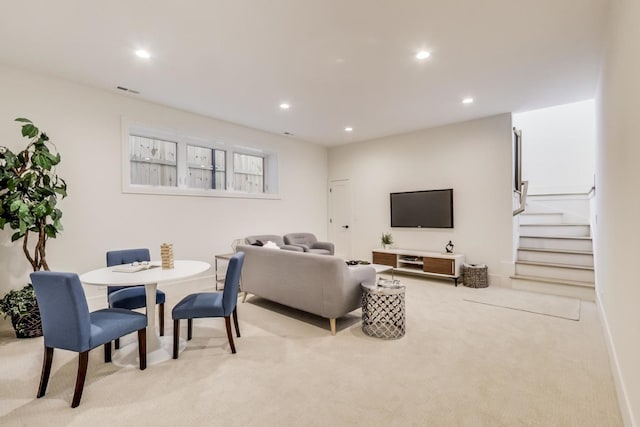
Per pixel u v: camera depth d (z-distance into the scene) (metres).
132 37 2.74
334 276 3.02
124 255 3.20
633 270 1.60
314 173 6.95
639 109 1.46
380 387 2.12
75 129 3.69
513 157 4.95
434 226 5.61
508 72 3.45
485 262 5.10
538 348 2.70
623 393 1.79
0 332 3.09
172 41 2.81
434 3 2.30
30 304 2.93
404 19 2.49
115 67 3.31
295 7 2.33
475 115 4.96
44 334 2.02
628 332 1.71
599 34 2.71
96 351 2.67
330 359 2.52
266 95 4.09
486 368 2.37
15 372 2.33
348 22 2.53
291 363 2.46
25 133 2.94
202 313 2.59
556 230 5.40
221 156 5.37
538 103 4.39
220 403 1.95
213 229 5.07
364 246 6.68
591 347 2.71
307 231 6.79
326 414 1.84
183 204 4.70
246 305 4.00
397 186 6.16
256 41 2.81
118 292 2.97
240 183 5.78
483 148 5.09
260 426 1.75
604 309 2.96
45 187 3.07
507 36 2.75
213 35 2.71
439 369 2.36
